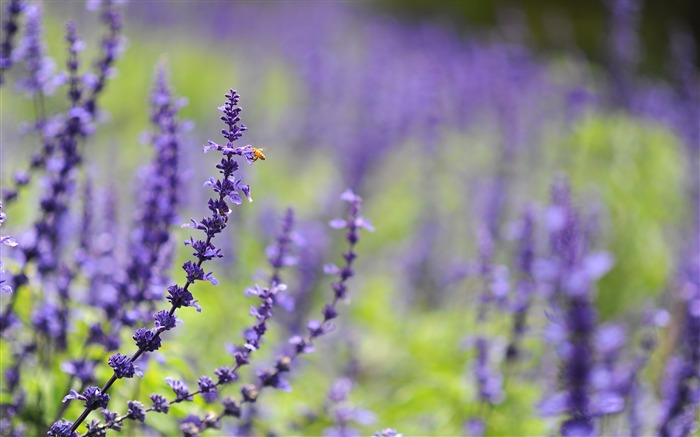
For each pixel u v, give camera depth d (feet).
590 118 44.19
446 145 48.52
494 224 33.45
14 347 17.43
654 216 42.16
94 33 54.44
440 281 34.94
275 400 21.99
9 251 18.66
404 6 106.32
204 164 33.88
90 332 16.75
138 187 22.29
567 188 20.48
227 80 61.46
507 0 100.42
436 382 24.72
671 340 24.84
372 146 40.83
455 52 62.69
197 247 10.55
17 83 17.28
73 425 10.50
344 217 34.68
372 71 53.62
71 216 19.66
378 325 32.07
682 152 46.65
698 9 92.17
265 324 12.48
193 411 17.06
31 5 16.89
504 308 22.80
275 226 32.48
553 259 18.79
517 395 23.53
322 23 73.87
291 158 47.83
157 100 18.01
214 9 73.51
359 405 24.12
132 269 17.52
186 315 21.09
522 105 46.29
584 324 15.46
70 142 16.89
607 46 43.75
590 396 15.31
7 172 27.91
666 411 19.01
